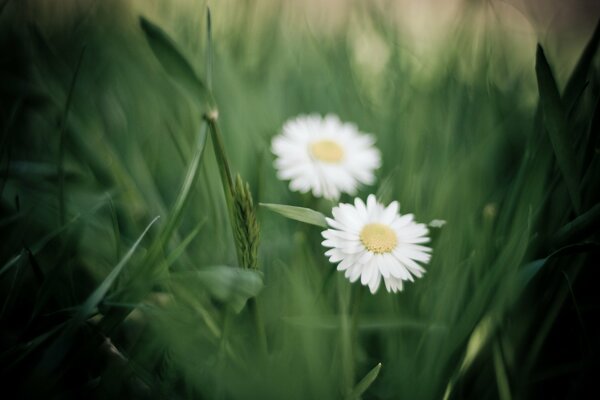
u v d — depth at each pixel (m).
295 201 0.16
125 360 0.11
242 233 0.11
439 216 0.14
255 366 0.12
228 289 0.11
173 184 0.16
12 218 0.13
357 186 0.15
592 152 0.12
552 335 0.12
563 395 0.12
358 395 0.11
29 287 0.13
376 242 0.11
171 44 0.10
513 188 0.13
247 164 0.16
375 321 0.12
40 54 0.16
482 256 0.13
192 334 0.12
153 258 0.11
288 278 0.12
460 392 0.12
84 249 0.13
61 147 0.13
